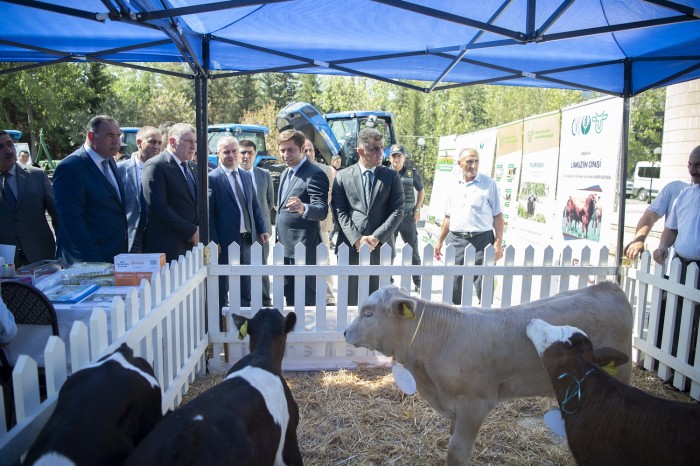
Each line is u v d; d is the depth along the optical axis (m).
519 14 4.21
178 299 3.95
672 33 4.46
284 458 2.38
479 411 3.17
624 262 5.30
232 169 5.77
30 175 5.45
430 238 11.52
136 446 1.79
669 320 4.60
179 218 4.93
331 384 4.52
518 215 8.38
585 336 2.66
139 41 4.83
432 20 4.30
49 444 1.71
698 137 10.97
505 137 9.00
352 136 15.08
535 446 3.66
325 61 5.09
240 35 4.68
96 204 4.54
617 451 2.32
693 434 2.10
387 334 3.23
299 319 4.84
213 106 45.31
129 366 2.12
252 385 2.19
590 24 4.40
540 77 5.27
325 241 7.50
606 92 5.38
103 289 3.67
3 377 2.95
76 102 30.41
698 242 4.50
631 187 26.00
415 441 3.67
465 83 5.57
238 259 4.80
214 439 1.74
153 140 6.16
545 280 5.08
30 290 2.99
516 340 3.12
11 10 3.99
